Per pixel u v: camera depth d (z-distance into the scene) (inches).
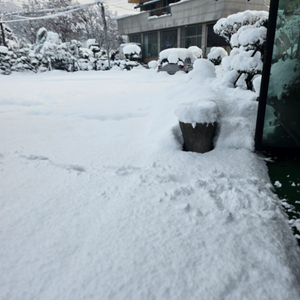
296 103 110.3
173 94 204.2
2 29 1363.2
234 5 1065.5
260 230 65.3
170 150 122.6
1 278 51.6
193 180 89.5
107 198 81.6
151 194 83.0
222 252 57.6
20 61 979.9
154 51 1505.9
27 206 78.0
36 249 59.5
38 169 106.3
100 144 138.4
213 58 705.0
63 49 956.6
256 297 46.9
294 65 105.8
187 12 1201.4
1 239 63.1
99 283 49.9
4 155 123.5
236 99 141.7
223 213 70.1
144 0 1544.0
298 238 64.5
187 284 49.4
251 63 178.4
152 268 53.2
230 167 103.4
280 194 86.2
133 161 112.8
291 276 51.5
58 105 255.3
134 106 231.9
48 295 47.6
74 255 57.4
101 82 515.5
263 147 118.3
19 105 271.1
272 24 100.5
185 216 70.9
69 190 87.8
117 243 60.9
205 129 115.3
